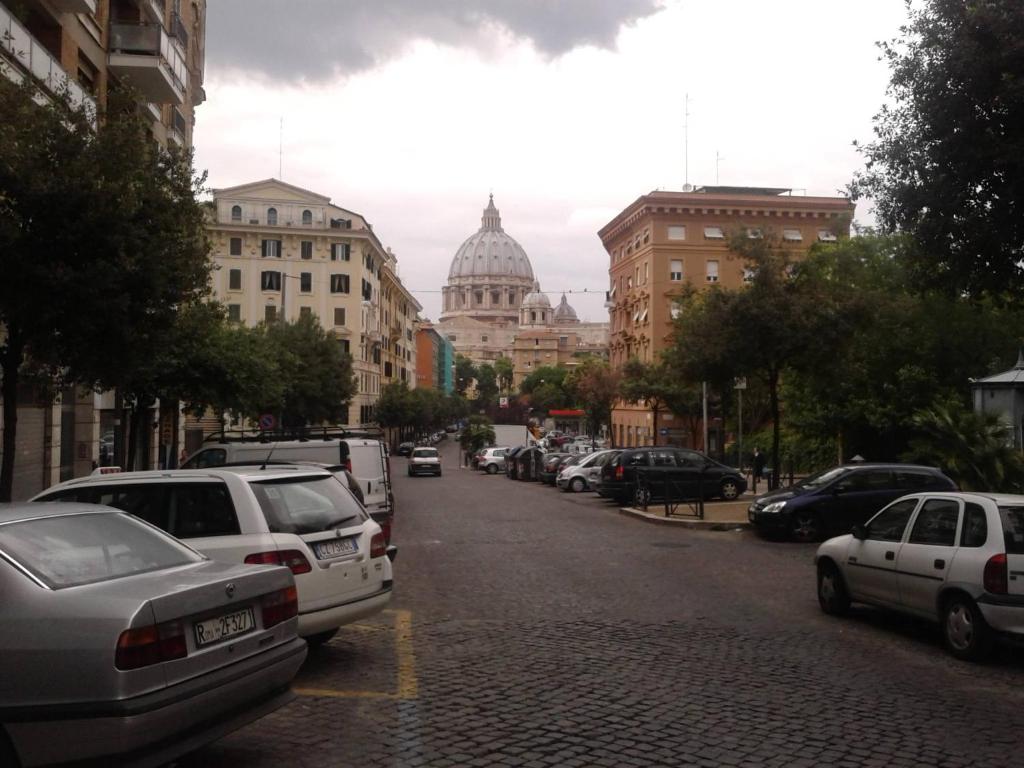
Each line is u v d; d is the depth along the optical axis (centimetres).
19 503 602
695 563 1569
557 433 12012
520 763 580
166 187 1425
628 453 2856
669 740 624
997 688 774
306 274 7500
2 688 476
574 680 785
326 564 810
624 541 1903
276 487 830
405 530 2152
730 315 2319
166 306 1349
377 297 8700
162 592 511
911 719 675
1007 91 1116
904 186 1266
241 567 597
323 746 615
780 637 972
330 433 1973
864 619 1088
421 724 662
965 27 1173
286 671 585
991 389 2091
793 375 3122
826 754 596
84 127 1291
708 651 898
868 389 2916
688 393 5194
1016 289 1314
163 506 798
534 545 1831
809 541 1869
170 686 497
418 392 10662
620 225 7144
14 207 1178
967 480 1942
